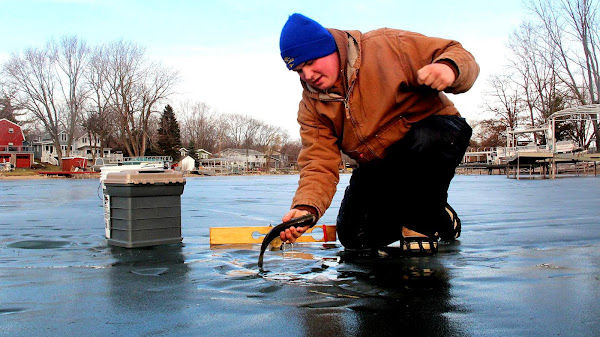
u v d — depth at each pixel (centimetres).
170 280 243
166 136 7006
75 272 265
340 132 272
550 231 413
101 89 5631
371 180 293
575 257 292
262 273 259
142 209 352
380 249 339
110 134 6097
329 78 248
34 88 5544
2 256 317
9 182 2608
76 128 7288
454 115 272
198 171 5803
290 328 168
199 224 518
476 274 250
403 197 293
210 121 10169
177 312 188
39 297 212
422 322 172
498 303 194
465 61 221
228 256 313
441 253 316
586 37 3412
